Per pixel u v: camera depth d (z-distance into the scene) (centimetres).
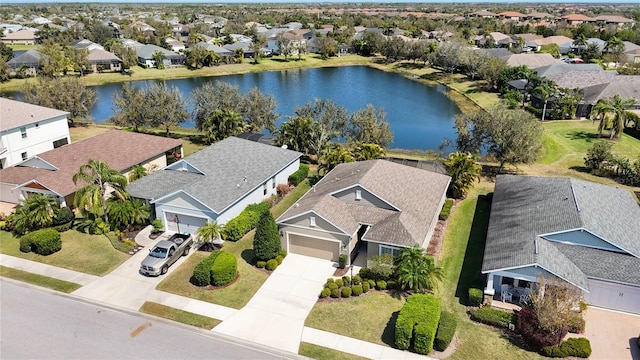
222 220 3197
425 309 2216
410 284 2477
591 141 5497
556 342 2108
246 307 2439
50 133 4984
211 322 2316
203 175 3659
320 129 4794
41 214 3180
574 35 13900
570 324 2173
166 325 2294
